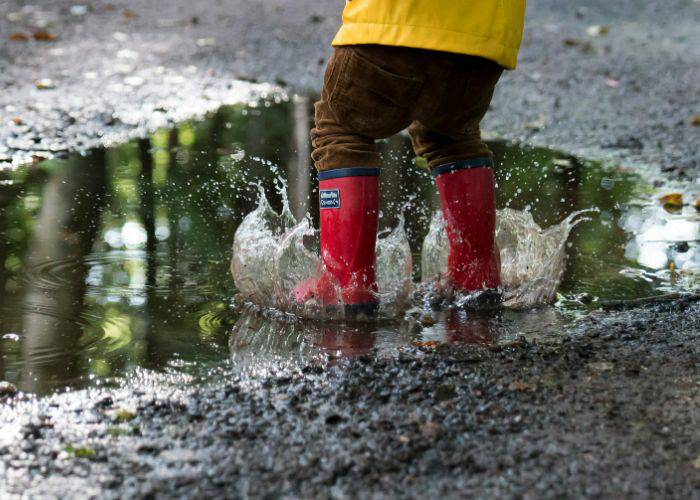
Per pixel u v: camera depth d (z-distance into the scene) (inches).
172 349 138.0
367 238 142.9
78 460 123.6
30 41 270.2
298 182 177.6
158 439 125.6
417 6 136.9
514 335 140.8
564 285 152.2
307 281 145.2
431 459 123.8
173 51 269.3
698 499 120.6
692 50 292.4
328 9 353.7
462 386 131.8
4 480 122.0
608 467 123.2
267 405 129.4
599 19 354.9
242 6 355.3
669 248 161.3
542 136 201.5
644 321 143.3
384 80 138.6
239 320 143.5
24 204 168.4
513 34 139.3
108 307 145.3
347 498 120.6
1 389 131.0
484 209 145.6
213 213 167.9
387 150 193.6
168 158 185.5
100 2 344.8
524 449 124.8
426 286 149.9
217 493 121.0
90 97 215.2
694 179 183.8
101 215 166.2
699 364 135.2
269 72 250.7
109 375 133.9
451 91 139.8
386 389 131.4
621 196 177.3
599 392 131.2
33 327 141.2
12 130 192.9
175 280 151.2
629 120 212.8
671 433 126.4
